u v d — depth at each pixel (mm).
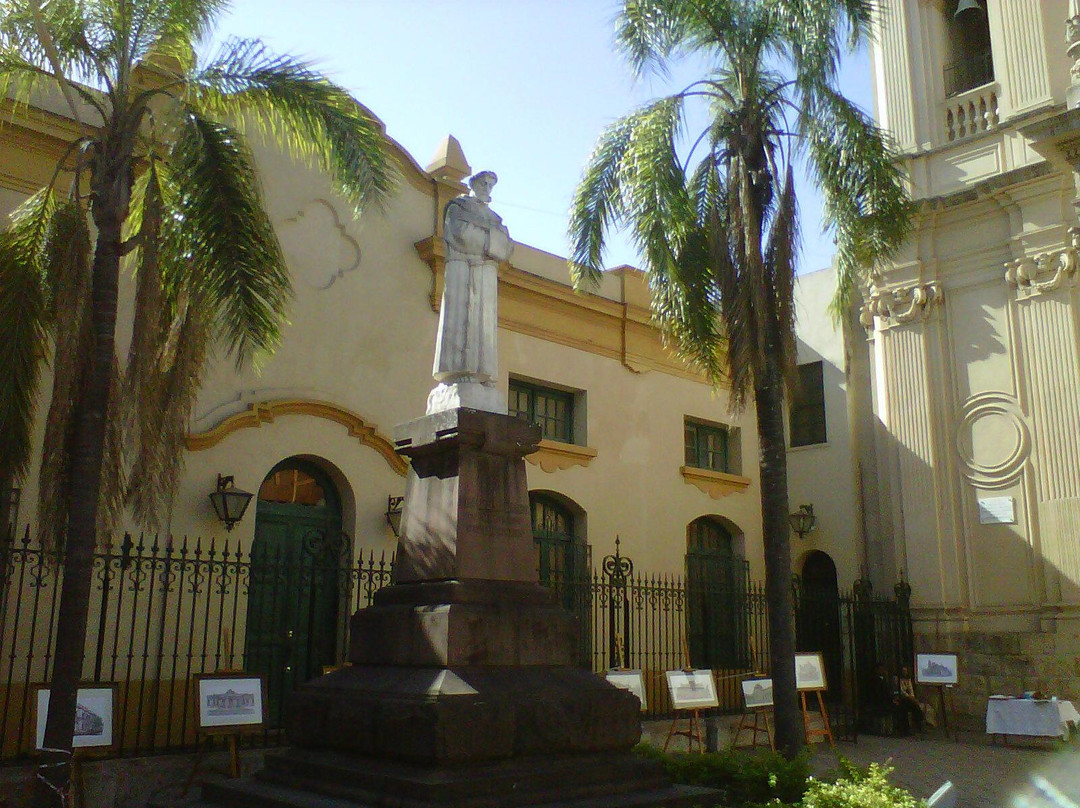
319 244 13211
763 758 8016
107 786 9180
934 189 17156
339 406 12828
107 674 10562
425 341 14133
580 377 16156
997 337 16188
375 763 6488
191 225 8492
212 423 11742
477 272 8094
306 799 6375
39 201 8867
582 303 16203
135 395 8102
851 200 11680
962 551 16094
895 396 17125
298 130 9367
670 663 15992
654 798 6703
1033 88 16188
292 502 12695
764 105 11297
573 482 15648
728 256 10797
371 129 9141
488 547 7289
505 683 6711
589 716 6930
